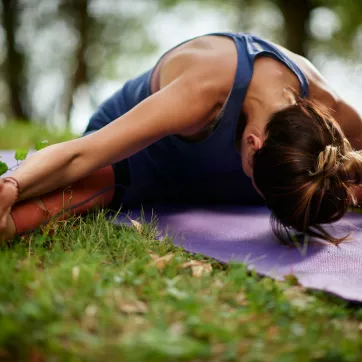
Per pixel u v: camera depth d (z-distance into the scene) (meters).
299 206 2.08
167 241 2.23
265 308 1.62
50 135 5.77
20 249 1.94
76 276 1.64
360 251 2.28
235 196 2.97
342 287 1.86
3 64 13.70
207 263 2.02
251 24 12.64
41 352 1.30
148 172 2.75
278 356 1.37
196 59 2.37
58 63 14.55
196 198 3.00
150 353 1.27
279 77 2.34
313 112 2.17
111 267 1.85
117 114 2.96
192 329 1.42
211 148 2.50
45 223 2.22
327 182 2.07
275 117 2.15
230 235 2.42
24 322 1.37
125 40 14.62
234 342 1.38
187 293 1.64
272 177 2.10
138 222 2.40
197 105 2.27
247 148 2.33
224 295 1.69
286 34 10.98
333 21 11.41
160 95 2.26
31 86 14.28
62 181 2.22
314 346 1.43
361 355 1.45
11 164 3.54
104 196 2.52
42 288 1.54
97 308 1.49
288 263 2.08
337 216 2.14
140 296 1.62
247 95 2.32
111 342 1.33
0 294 1.51
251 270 1.93
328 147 2.06
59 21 13.69
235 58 2.36
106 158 2.24
